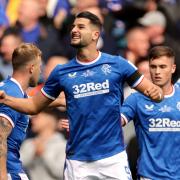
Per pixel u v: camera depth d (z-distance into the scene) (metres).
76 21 21.59
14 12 34.03
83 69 21.61
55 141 27.95
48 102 21.89
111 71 21.52
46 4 33.94
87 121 21.62
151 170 23.09
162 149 23.17
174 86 23.58
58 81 21.73
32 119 28.09
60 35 32.78
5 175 21.38
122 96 21.83
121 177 21.67
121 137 21.84
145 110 23.28
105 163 21.69
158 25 32.53
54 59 31.39
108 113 21.59
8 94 21.81
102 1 33.66
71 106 21.72
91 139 21.66
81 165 21.81
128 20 33.25
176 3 34.16
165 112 23.22
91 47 21.59
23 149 28.02
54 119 28.12
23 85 22.16
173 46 32.19
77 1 33.06
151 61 23.42
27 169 27.97
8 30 32.50
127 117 23.28
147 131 23.28
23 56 22.09
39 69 22.33
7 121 21.58
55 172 27.72
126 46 32.38
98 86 21.52
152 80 23.47
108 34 32.44
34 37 32.62
